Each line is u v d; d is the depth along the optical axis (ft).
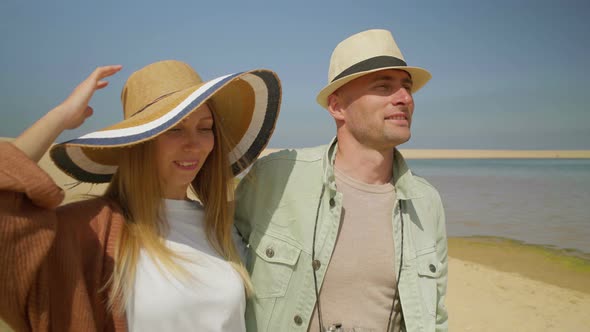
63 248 5.28
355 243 8.17
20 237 4.49
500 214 63.10
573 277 30.73
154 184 6.60
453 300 25.38
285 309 7.92
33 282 4.82
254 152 8.71
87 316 5.17
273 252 8.13
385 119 8.10
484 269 32.40
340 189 8.52
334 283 7.96
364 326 7.79
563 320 22.63
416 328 7.90
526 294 26.58
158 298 5.99
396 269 8.14
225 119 8.41
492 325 21.81
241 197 8.93
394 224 8.35
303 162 8.82
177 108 5.93
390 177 8.93
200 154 7.06
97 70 5.65
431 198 9.14
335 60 8.96
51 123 5.16
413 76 8.95
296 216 8.30
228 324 6.65
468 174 170.40
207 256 6.93
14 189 4.42
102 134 5.96
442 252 9.12
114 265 5.77
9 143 4.71
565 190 99.40
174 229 6.96
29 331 5.00
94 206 6.05
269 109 8.02
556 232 48.96
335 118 8.89
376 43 8.41
